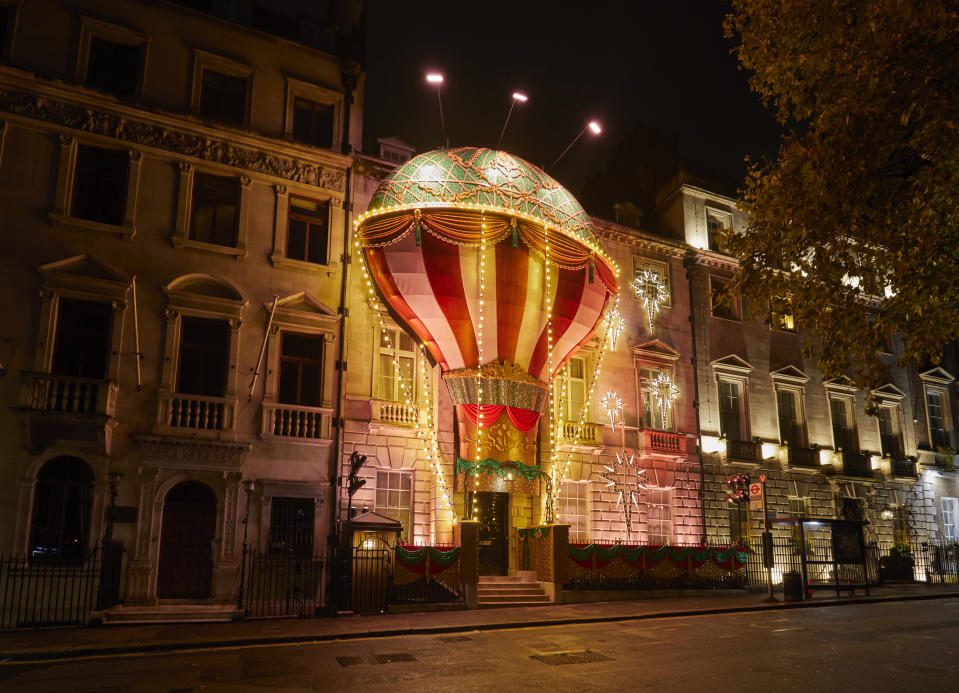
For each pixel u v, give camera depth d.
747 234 12.54
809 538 27.88
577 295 21.92
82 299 17.62
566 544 19.66
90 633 13.69
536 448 22.69
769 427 28.41
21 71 17.58
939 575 29.28
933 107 9.28
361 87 22.69
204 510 17.94
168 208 19.03
